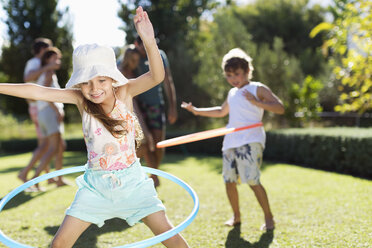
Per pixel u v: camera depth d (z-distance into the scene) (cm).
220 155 1028
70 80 216
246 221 371
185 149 1130
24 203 488
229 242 311
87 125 222
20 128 2062
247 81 384
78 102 231
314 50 2244
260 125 353
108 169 217
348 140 621
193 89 1502
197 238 323
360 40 624
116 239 328
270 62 1098
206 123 1507
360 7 593
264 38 2256
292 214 388
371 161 571
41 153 597
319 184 536
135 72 521
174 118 575
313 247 290
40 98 224
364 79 641
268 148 872
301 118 1074
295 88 1081
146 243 189
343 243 296
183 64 1520
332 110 1328
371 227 331
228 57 387
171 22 1781
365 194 454
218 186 556
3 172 823
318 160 702
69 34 1748
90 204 211
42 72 555
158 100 552
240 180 366
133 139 229
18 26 1706
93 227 367
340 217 367
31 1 1697
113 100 224
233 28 1190
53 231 360
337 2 720
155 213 211
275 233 329
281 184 548
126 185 215
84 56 214
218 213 405
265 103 353
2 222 395
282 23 2284
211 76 1180
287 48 2259
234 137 365
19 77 1742
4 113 2150
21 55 1720
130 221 216
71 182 636
